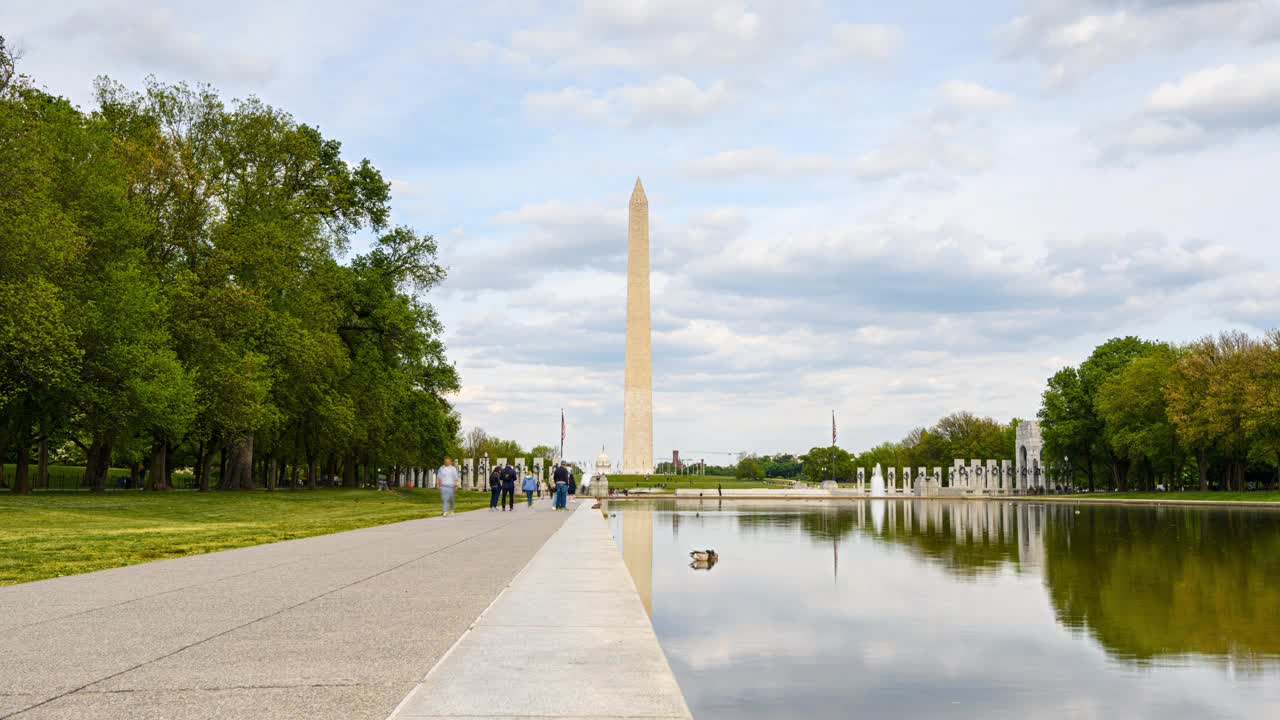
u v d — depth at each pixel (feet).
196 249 161.89
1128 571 81.82
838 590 70.08
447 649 30.27
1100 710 37.60
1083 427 330.75
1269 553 97.55
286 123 175.63
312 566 56.49
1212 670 44.37
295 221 174.81
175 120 166.50
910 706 38.22
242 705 23.04
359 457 283.18
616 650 30.12
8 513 109.29
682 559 91.76
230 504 148.25
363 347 206.28
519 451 567.59
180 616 36.86
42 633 32.94
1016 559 91.97
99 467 172.14
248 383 154.51
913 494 345.31
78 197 139.85
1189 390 277.23
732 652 48.26
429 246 217.97
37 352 120.16
